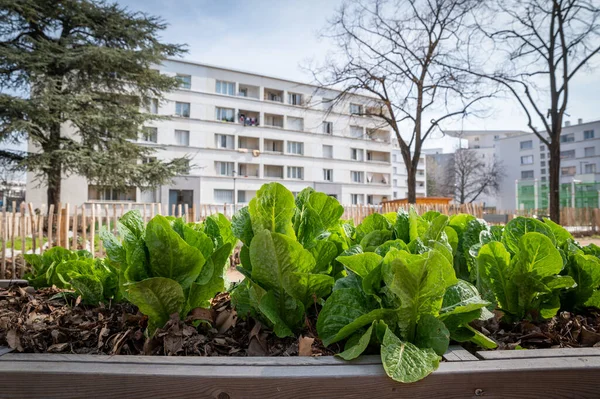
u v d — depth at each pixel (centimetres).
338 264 213
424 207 1809
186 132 4344
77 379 140
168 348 172
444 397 138
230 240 224
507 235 226
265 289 185
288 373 137
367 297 174
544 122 1645
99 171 2077
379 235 222
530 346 189
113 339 185
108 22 2134
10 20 1931
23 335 189
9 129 1809
